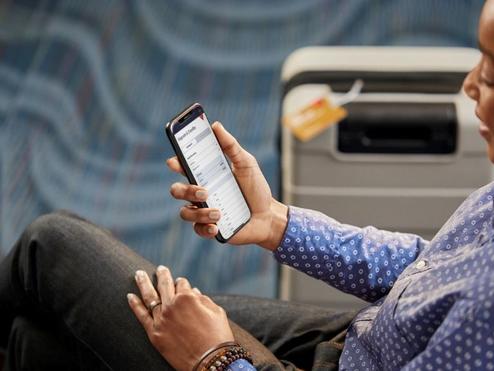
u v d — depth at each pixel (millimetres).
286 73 2039
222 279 2301
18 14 3033
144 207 2479
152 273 1271
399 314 1130
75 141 2656
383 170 1881
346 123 1859
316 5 3062
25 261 1312
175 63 2902
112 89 2820
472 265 1081
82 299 1257
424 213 1907
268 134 2668
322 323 1377
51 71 2863
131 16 3035
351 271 1339
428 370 1045
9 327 1423
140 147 2648
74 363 1330
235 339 1231
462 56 2061
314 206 1906
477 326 1011
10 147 2625
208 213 1227
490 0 1033
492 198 1181
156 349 1211
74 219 1322
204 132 1253
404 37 2961
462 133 1850
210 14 3047
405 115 1858
